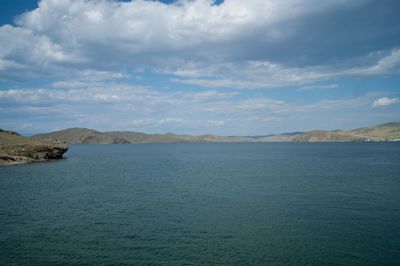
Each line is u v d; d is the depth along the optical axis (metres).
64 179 77.06
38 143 141.75
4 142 132.75
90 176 83.44
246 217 39.78
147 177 81.00
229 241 31.39
